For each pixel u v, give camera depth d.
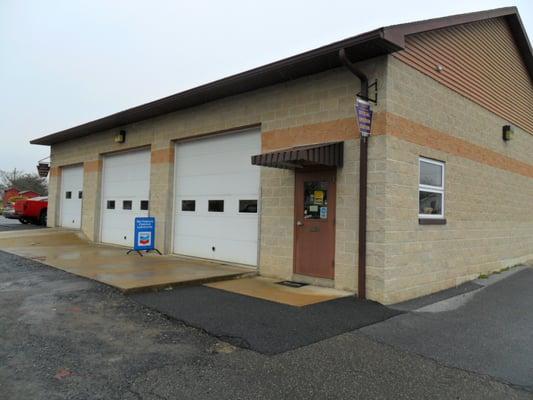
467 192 9.74
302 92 8.66
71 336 5.02
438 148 8.65
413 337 5.42
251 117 9.74
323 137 8.20
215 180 10.99
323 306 6.63
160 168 12.44
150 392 3.73
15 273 8.42
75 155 17.06
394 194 7.32
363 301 7.09
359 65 7.65
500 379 4.24
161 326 5.48
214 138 11.12
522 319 6.52
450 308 7.05
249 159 10.12
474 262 9.96
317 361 4.51
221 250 10.69
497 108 11.34
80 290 7.09
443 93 8.92
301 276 8.45
